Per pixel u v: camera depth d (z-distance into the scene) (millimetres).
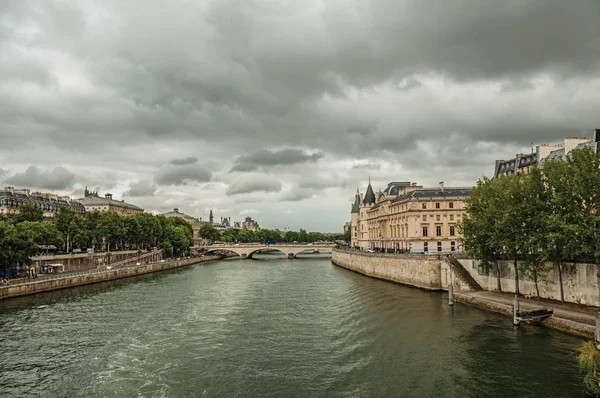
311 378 36781
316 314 62156
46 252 127062
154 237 186000
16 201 158000
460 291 76500
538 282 65125
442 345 44938
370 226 193750
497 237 65875
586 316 50094
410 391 33812
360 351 43656
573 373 36500
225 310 66438
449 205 119750
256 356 42812
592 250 50562
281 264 180625
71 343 48156
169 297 80062
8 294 76000
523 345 44125
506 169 109688
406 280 93938
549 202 58312
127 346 46875
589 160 52969
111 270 110625
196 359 42281
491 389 33906
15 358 43125
